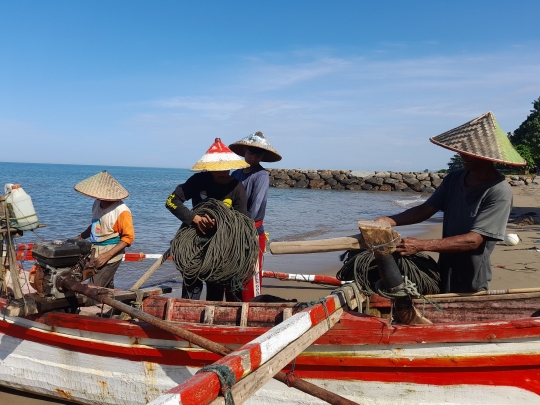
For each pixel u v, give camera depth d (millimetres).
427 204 4035
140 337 3748
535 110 55344
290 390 3570
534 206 21016
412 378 3336
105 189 5117
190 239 4430
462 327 3145
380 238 3264
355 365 3430
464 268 3680
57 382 4191
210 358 3574
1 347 4449
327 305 3270
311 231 15273
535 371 3107
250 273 4535
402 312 3455
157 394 3799
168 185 51125
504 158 3336
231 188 4793
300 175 47656
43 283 3980
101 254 5078
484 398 3223
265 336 2604
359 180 45531
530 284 7391
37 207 19641
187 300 4109
